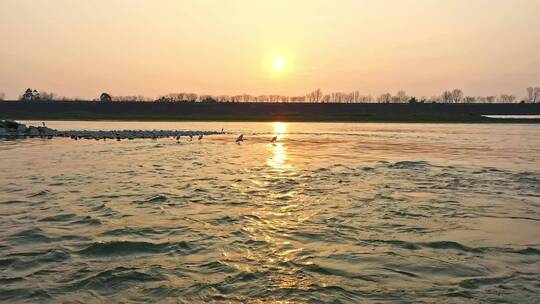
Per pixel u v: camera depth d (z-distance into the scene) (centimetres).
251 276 835
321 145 4128
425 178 2033
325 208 1399
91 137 4728
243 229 1152
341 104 17038
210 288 779
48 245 1003
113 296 745
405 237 1098
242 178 1994
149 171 2192
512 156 3119
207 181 1897
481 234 1131
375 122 11619
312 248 1005
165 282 803
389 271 869
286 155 3116
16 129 5247
